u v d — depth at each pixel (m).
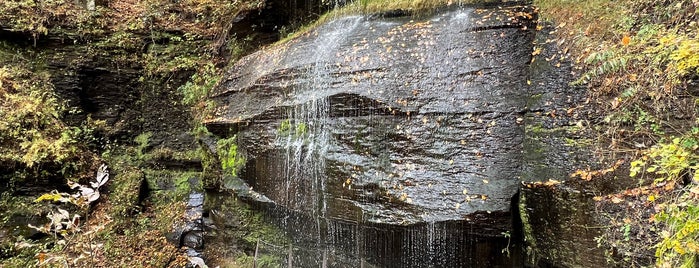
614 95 3.75
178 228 6.89
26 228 6.04
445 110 4.66
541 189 3.87
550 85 4.25
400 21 6.09
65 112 7.61
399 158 4.76
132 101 8.44
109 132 8.02
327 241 5.47
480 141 4.36
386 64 5.34
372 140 5.02
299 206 5.57
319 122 5.57
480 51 4.87
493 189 4.06
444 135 4.57
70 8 8.40
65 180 6.74
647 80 3.55
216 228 6.80
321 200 5.30
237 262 6.37
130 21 8.80
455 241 4.22
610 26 4.14
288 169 5.75
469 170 4.28
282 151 5.85
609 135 3.65
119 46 8.47
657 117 3.41
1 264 5.61
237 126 6.66
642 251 3.20
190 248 6.69
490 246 4.11
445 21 5.55
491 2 5.46
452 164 4.39
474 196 4.11
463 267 4.26
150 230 6.82
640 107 3.54
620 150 3.53
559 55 4.38
